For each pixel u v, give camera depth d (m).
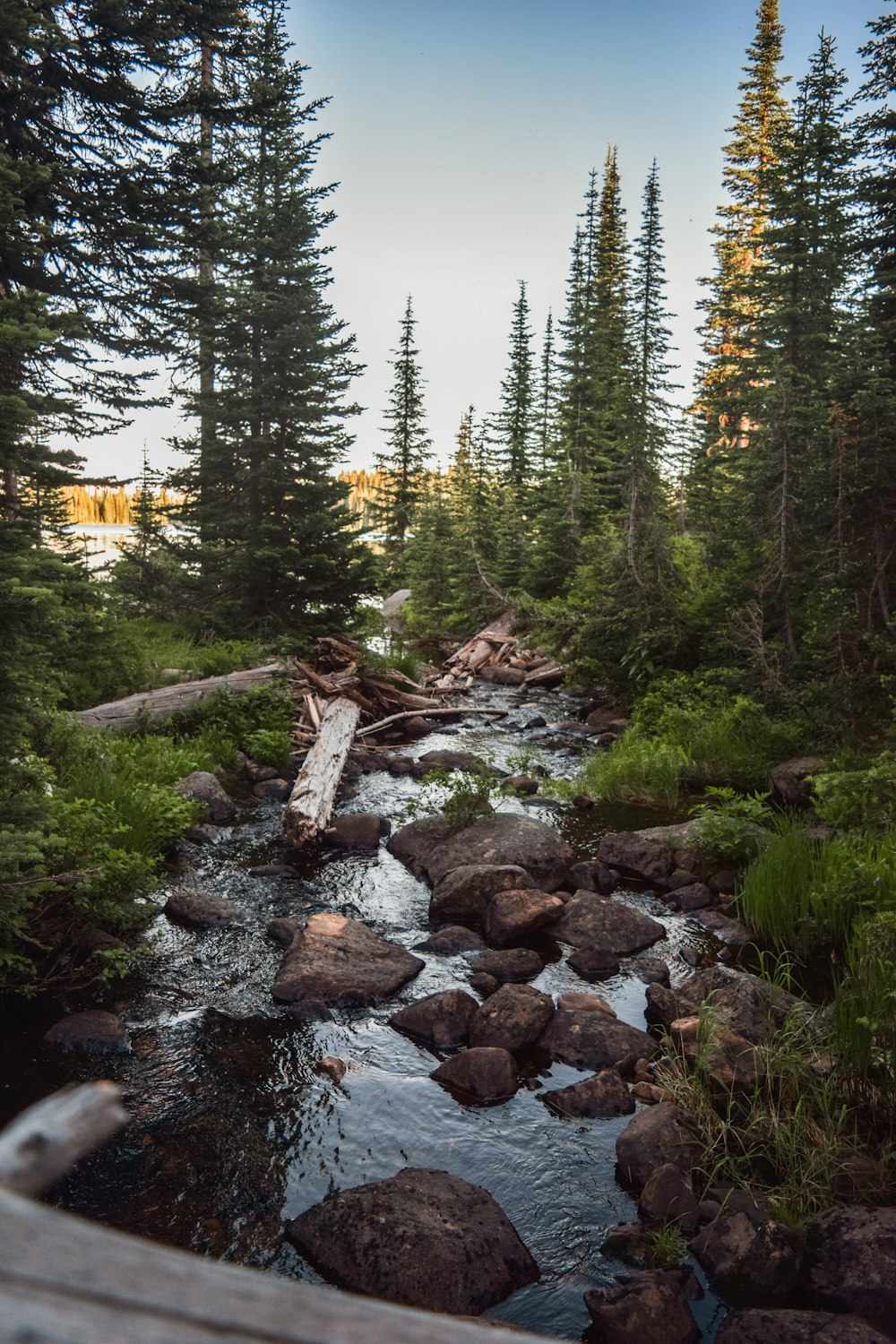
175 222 13.30
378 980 7.02
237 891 8.77
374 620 27.03
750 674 14.32
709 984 6.83
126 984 6.83
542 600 27.92
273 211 18.78
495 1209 4.51
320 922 7.77
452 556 30.89
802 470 14.14
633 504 18.17
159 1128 5.20
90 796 9.23
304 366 18.91
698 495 26.53
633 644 17.02
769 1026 6.10
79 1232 0.53
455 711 18.11
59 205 11.96
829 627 11.98
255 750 13.39
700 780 12.73
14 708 6.45
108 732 12.09
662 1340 3.80
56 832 7.34
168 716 13.69
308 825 10.09
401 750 15.27
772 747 12.62
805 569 14.00
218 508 19.34
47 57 11.87
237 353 18.95
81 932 7.16
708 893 8.89
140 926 7.71
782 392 14.52
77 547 13.51
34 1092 5.45
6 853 5.51
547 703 19.91
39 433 9.34
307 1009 6.57
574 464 30.97
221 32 13.84
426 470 42.69
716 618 16.38
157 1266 0.53
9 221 8.47
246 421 19.05
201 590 19.69
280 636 18.23
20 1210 0.52
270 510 19.48
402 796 12.47
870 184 16.14
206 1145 5.06
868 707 11.41
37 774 7.71
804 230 19.30
